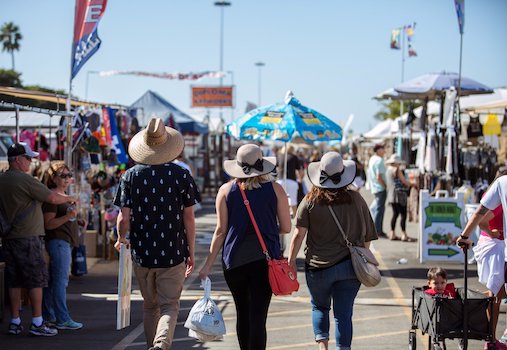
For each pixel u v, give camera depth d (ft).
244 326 25.09
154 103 101.09
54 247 33.01
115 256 54.08
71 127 45.47
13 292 31.96
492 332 24.88
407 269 50.62
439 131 68.80
